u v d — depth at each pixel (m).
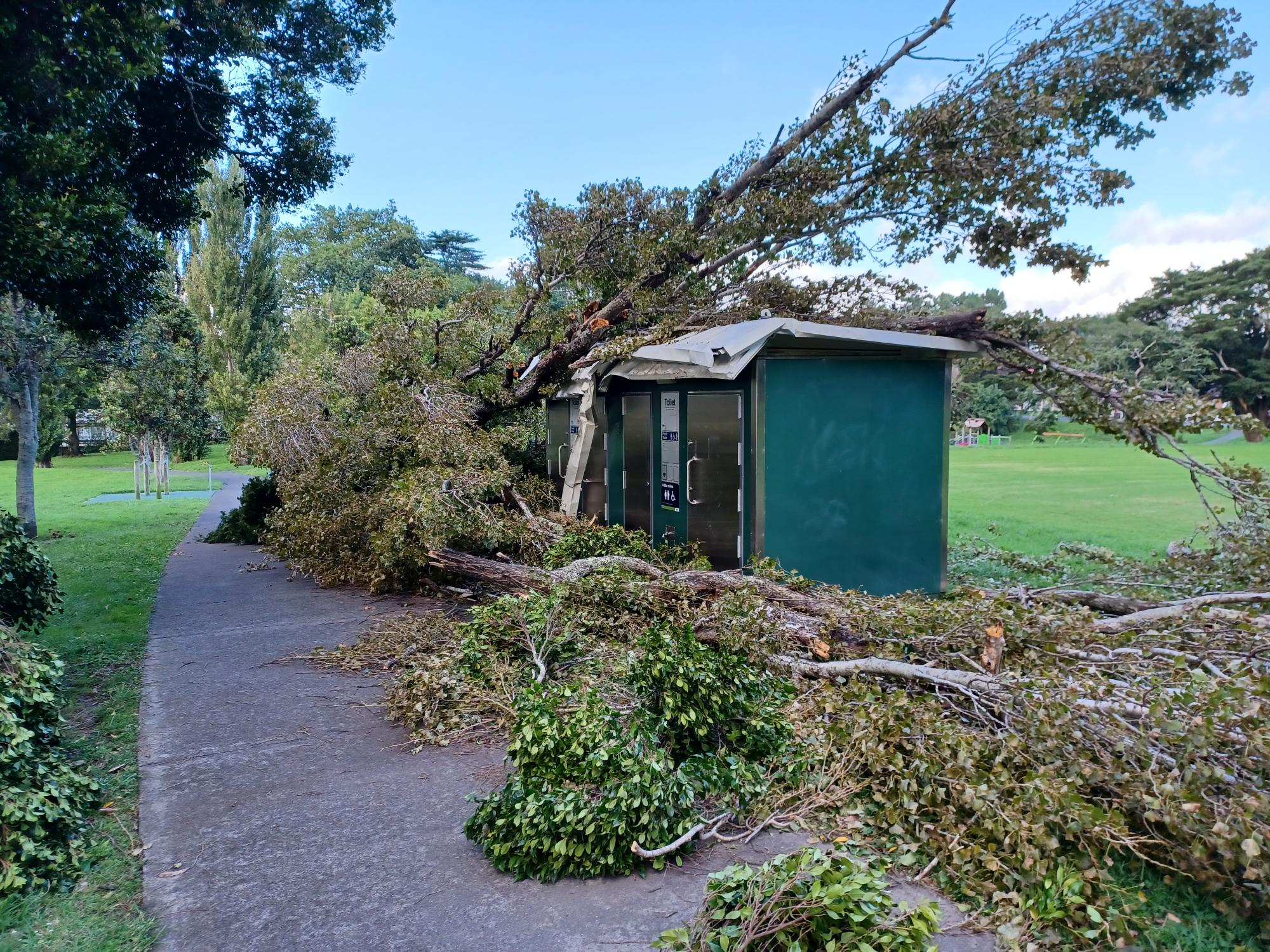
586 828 2.72
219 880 2.78
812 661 4.36
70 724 4.40
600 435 8.76
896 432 6.79
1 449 39.81
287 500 9.12
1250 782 2.54
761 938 2.20
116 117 7.63
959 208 8.20
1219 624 3.76
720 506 6.71
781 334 6.19
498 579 6.34
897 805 2.96
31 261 6.05
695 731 3.44
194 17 8.45
